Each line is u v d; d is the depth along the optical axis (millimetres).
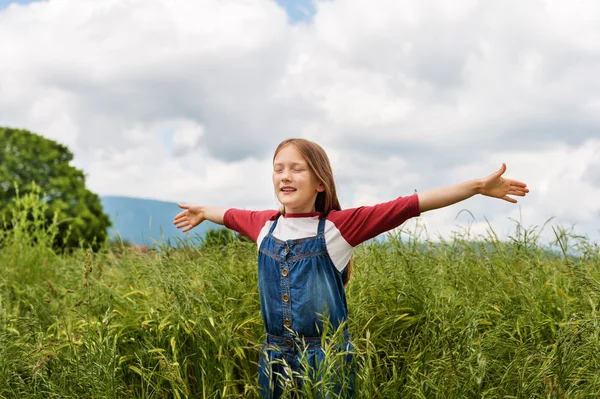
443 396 2660
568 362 2676
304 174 2689
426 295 3529
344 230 2654
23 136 13672
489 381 2869
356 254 4332
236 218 3094
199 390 3166
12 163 13227
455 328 3229
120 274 4660
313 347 2592
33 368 3006
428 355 3029
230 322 3352
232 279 3973
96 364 2904
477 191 2602
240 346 3346
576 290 3588
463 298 3598
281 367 2643
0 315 3719
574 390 2650
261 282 2729
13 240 6953
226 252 4617
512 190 2646
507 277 3895
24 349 3387
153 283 3926
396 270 3873
